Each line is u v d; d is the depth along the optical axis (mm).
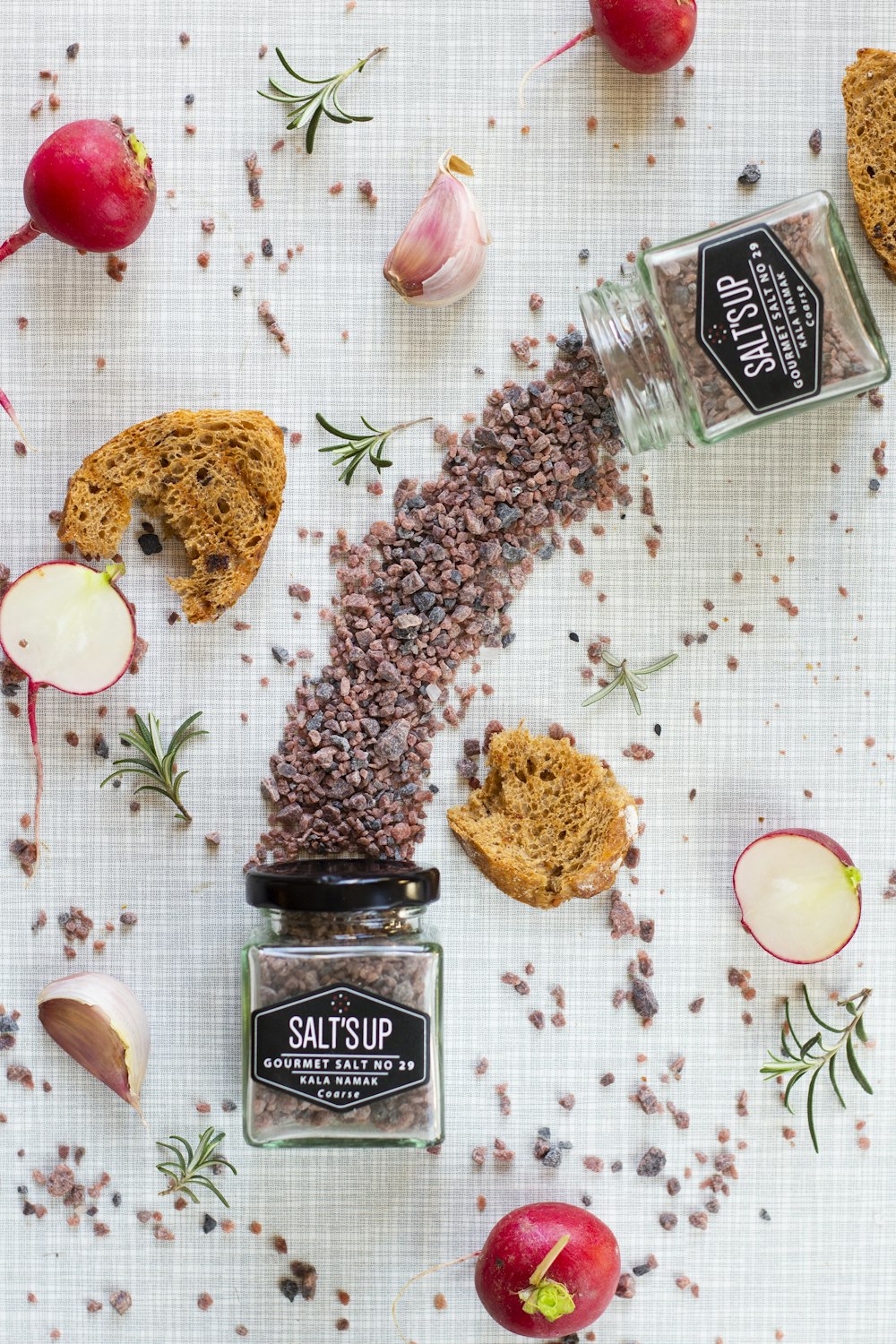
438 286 622
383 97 636
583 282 638
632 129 637
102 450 626
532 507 636
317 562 640
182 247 637
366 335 638
